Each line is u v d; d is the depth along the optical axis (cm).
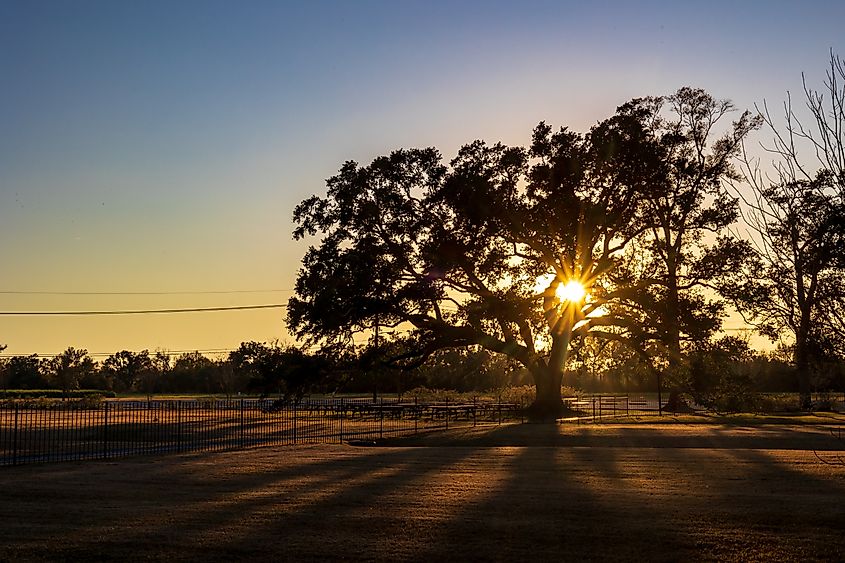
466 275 4647
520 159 4581
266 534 1184
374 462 2070
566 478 1734
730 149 4641
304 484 1655
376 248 4597
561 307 4756
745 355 4556
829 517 1272
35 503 1448
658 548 1090
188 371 10856
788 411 4778
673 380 4834
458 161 4656
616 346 5072
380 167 4622
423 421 4206
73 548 1113
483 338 4681
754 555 1057
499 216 4506
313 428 3591
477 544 1118
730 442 2734
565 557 1051
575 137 4572
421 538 1153
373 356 4672
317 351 4709
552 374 4744
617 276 4691
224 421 3947
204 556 1071
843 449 2472
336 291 4541
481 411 4844
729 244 4338
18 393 7825
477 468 1931
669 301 4456
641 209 4684
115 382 11888
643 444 2694
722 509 1340
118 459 2173
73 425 3472
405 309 4606
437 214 4606
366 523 1251
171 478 1752
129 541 1149
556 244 4597
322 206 4728
